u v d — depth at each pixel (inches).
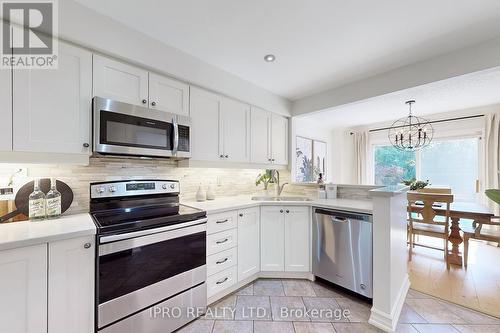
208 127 92.2
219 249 83.0
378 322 69.0
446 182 170.7
